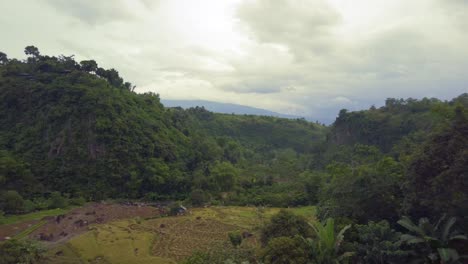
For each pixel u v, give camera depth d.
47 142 78.50
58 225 53.47
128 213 63.06
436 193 21.91
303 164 118.81
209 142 107.94
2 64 99.75
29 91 85.25
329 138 127.06
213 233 50.94
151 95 116.44
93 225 54.41
